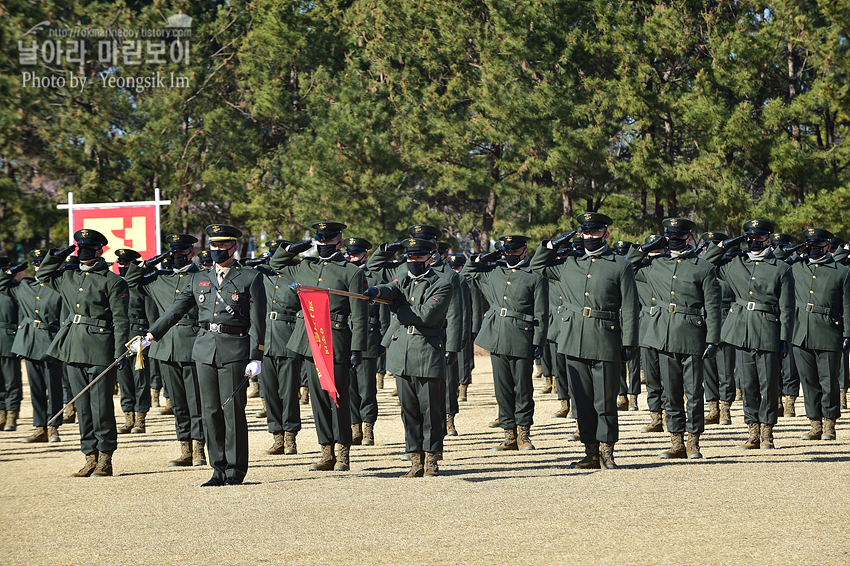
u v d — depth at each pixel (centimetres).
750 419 4000
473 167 11531
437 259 4453
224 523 2597
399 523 2544
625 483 3116
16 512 2864
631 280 3494
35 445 4656
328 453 3631
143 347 3372
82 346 3578
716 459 3684
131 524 2628
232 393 3275
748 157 10019
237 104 14162
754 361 3994
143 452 4294
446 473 3447
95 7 12362
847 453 3819
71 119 11569
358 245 4556
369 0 12950
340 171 11406
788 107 9488
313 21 13750
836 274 4366
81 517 2756
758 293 4028
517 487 3078
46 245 12662
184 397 3944
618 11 10181
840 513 2595
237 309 3297
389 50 12338
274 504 2848
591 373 3534
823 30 9262
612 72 10631
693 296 3719
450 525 2509
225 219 13612
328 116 12069
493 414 5562
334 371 3597
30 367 4747
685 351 3691
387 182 11369
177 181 12138
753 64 9631
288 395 4147
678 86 10325
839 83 9412
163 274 4250
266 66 13675
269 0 13425
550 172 10988
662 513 2619
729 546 2239
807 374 4331
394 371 3356
